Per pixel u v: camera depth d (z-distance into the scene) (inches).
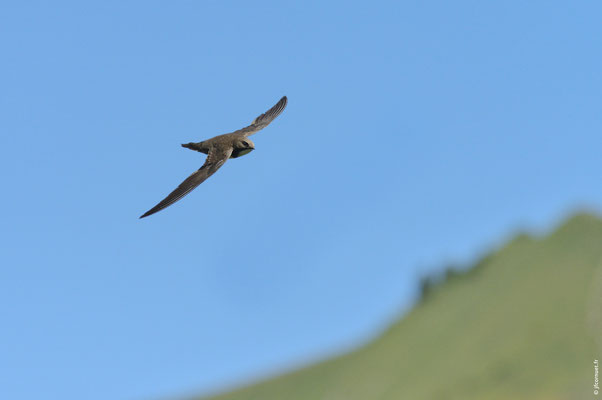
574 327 4192.9
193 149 617.0
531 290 4982.8
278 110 725.9
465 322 5191.9
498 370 4170.8
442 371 4658.0
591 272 4751.5
